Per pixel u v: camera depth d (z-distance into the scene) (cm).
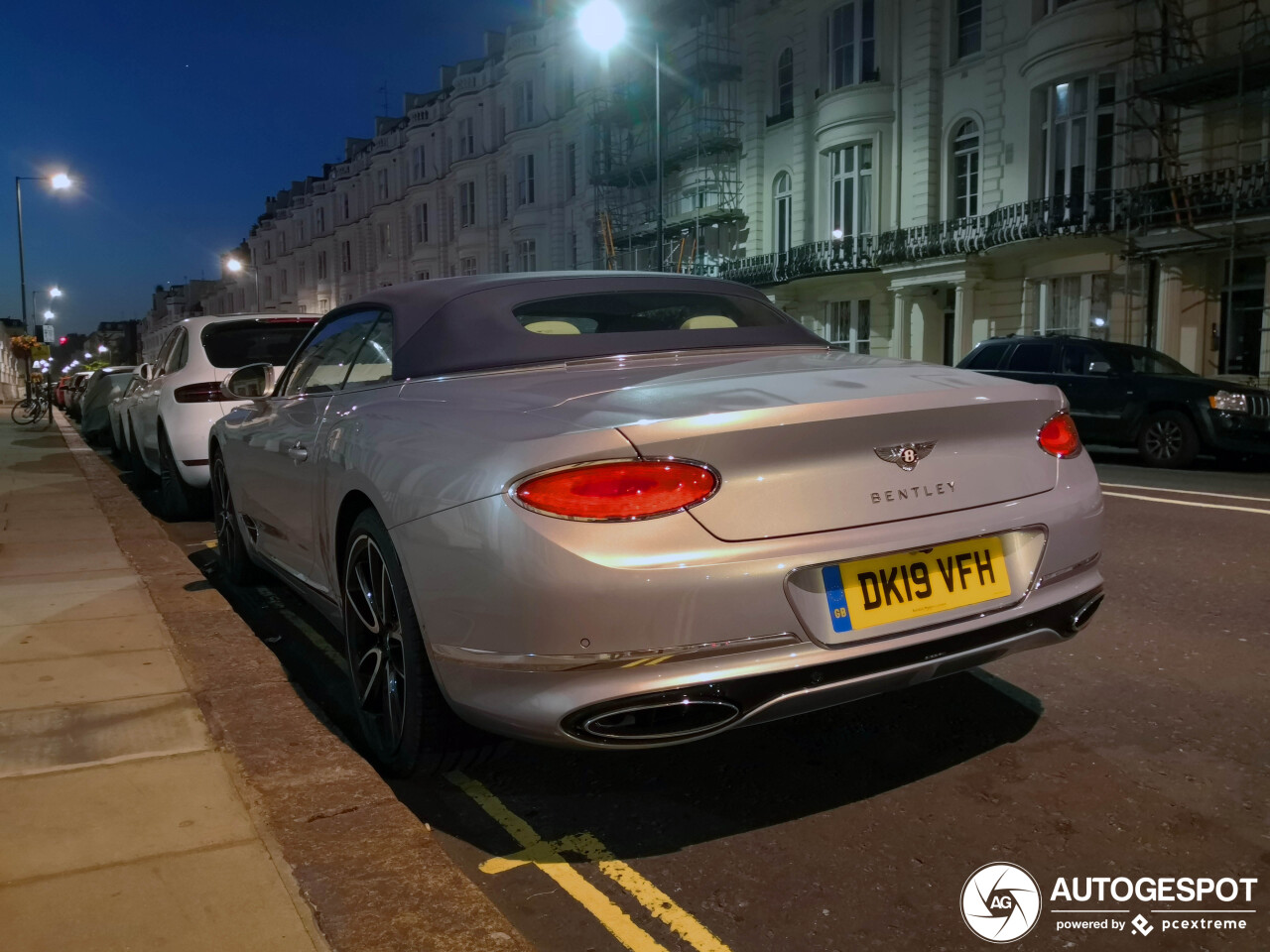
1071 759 298
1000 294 2123
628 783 292
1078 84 1900
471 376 305
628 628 218
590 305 346
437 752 274
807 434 233
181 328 802
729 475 228
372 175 5684
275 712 317
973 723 327
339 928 200
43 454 1372
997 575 259
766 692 229
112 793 258
